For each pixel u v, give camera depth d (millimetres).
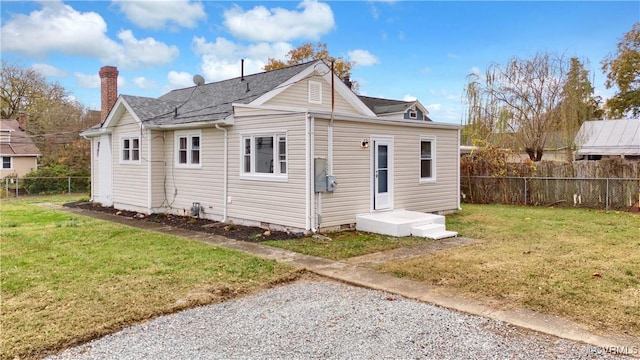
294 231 10094
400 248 8430
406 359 3723
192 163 13164
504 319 4613
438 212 13461
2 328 4367
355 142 10758
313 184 9766
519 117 20000
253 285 5996
